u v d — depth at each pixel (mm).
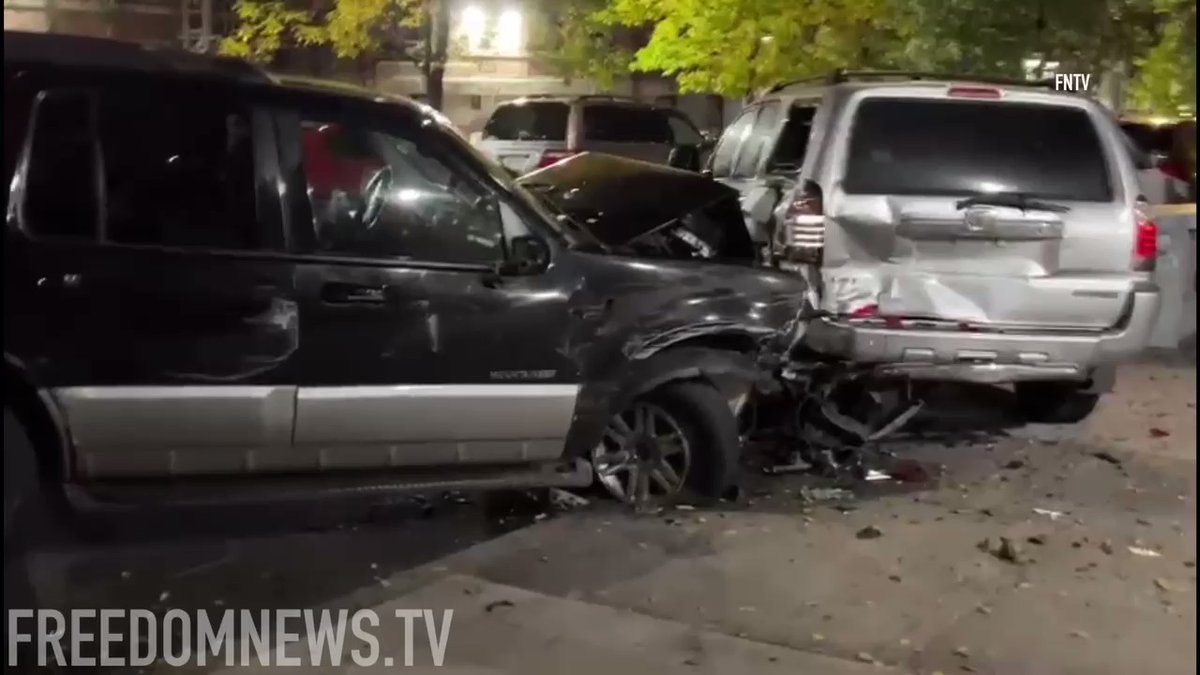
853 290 7203
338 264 5262
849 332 7176
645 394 6297
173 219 5062
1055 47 12461
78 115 4945
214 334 5055
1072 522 6363
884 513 6445
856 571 5602
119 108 5012
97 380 4906
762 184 8203
